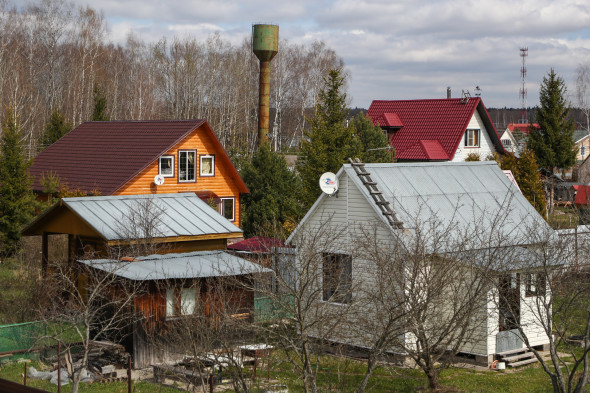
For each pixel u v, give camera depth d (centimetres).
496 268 2080
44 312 2098
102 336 2170
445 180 2552
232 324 1691
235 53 9812
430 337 1881
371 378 2048
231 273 2067
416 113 6184
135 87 8550
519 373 2164
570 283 1891
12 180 3616
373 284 2183
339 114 3834
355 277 2242
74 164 4356
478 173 2670
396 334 1620
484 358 2242
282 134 10094
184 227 2700
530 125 6431
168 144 4088
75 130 4778
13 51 8000
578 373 2109
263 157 4381
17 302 2356
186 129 4162
